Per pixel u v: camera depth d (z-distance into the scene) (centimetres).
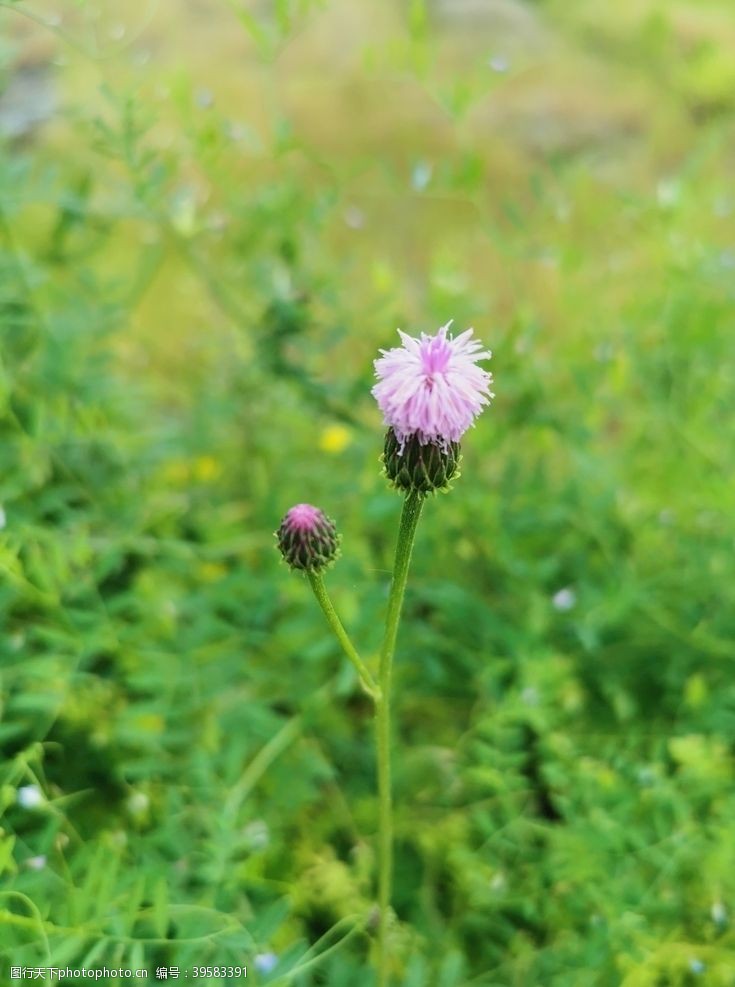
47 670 41
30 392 47
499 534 48
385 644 36
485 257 73
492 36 106
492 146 88
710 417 51
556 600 47
